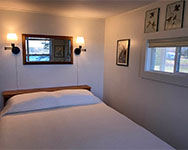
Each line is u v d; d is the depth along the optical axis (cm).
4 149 133
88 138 150
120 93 312
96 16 316
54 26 297
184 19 185
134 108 276
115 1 220
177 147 200
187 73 193
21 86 288
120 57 305
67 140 147
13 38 262
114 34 322
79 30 319
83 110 223
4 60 271
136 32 262
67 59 316
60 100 237
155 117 232
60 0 219
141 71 253
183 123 191
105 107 238
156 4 222
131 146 138
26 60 284
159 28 219
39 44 290
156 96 229
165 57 224
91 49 336
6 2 229
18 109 211
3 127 170
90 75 345
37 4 237
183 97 189
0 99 275
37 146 137
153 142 145
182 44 188
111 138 151
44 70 301
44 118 194
